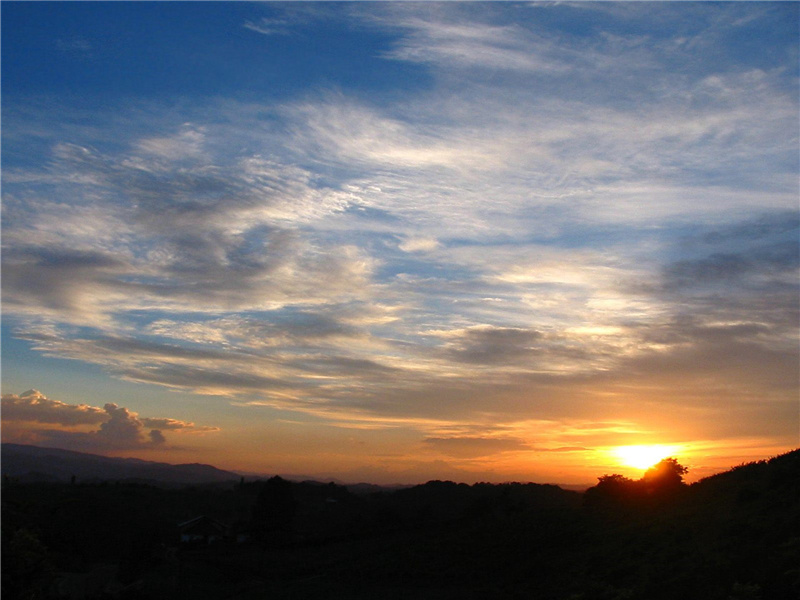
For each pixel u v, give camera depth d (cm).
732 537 2142
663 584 1981
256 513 6931
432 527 5841
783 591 1595
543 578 2786
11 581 1750
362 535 6284
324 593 3447
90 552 5216
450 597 2942
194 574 4644
